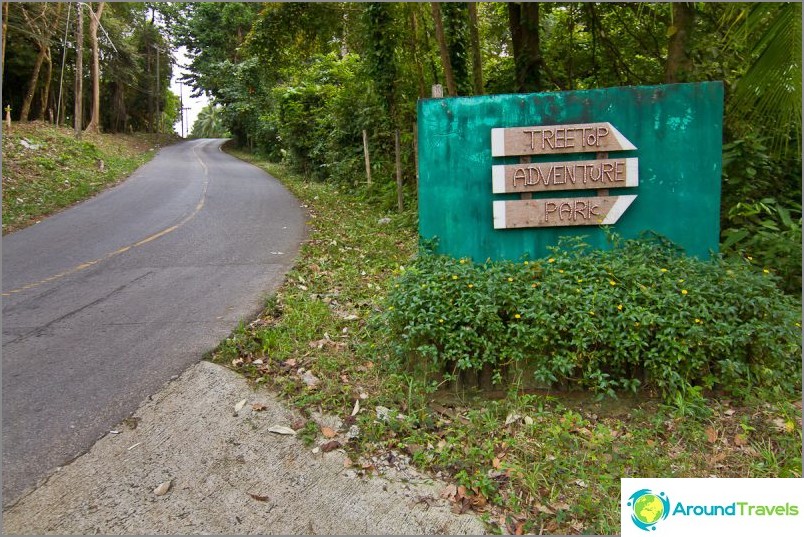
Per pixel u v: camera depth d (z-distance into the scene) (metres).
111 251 8.18
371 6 11.41
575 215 4.74
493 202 4.79
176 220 10.77
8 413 3.67
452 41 11.20
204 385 4.06
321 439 3.55
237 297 5.94
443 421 3.81
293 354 4.61
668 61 6.41
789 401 3.94
